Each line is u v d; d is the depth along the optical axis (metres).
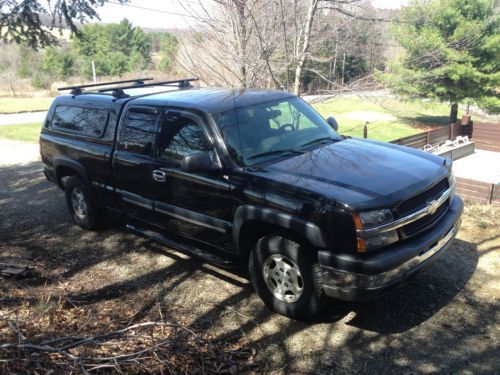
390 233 3.57
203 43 9.30
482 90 20.92
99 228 6.40
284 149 4.51
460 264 4.95
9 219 7.07
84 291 4.72
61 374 3.16
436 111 27.42
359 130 20.36
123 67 39.00
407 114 24.69
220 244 4.48
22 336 3.46
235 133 4.41
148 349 3.35
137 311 4.31
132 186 5.22
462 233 5.77
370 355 3.61
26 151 13.30
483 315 4.04
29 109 25.64
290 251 3.87
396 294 4.43
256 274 4.20
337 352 3.66
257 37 8.31
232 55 8.77
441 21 18.27
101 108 5.69
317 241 3.60
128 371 3.27
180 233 4.88
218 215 4.36
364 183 3.77
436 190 4.10
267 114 4.76
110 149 5.43
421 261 3.78
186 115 4.61
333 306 4.28
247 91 5.27
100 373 3.27
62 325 3.95
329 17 8.84
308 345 3.76
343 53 9.30
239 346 3.76
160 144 4.83
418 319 4.04
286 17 8.34
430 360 3.52
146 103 5.12
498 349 3.61
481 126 16.73
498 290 4.42
